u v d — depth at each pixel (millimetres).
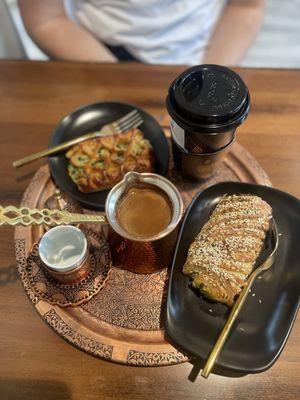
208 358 287
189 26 582
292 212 368
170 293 320
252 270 339
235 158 427
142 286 354
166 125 454
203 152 365
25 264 363
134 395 312
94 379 318
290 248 358
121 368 322
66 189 397
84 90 480
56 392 314
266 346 310
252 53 840
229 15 608
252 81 479
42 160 430
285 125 449
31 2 555
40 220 319
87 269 348
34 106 469
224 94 328
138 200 348
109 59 578
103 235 377
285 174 419
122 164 400
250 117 454
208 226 354
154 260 345
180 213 328
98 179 391
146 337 330
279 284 344
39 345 332
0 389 315
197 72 343
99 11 568
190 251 343
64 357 327
